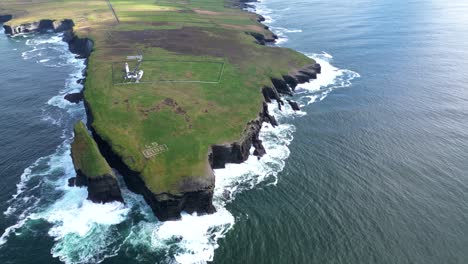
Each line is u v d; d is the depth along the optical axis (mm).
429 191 68125
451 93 107375
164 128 77812
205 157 69750
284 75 110500
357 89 110562
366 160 76812
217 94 94562
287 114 95562
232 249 56000
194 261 54188
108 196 65000
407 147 81375
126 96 91500
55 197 66562
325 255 55000
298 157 77688
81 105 100062
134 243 57250
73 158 69438
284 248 56062
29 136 85688
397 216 62281
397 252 55625
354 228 59750
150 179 64000
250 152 79500
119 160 69750
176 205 61156
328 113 96125
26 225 60594
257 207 64062
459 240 57844
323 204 64688
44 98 104688
